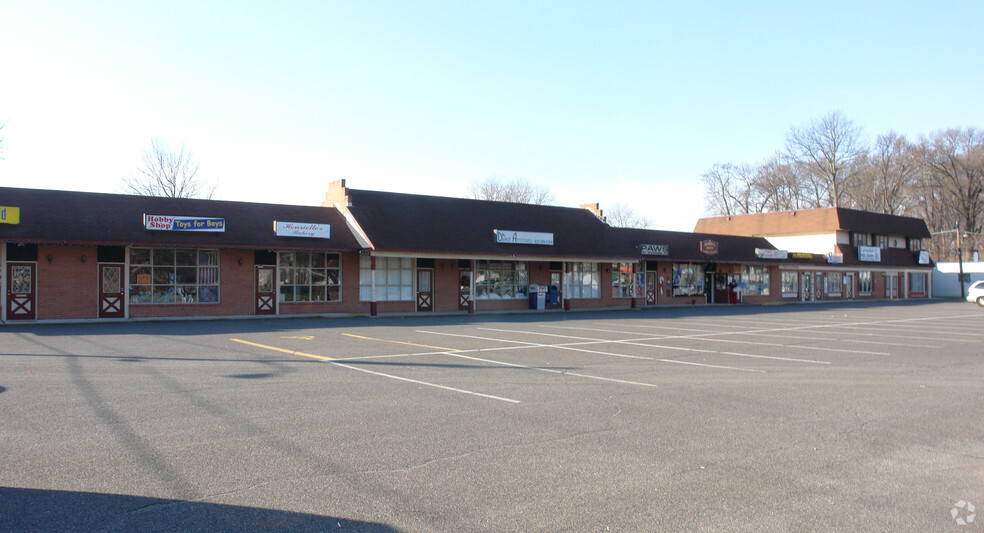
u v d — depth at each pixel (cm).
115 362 1402
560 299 3947
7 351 1577
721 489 610
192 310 2802
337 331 2270
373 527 514
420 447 742
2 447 723
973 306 4769
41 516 529
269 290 2983
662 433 817
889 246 6184
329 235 3102
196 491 590
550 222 4025
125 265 2662
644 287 4341
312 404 974
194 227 2761
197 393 1052
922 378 1295
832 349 1819
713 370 1382
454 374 1287
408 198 3609
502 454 717
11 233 2378
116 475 631
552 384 1177
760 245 5191
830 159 7306
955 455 732
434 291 3462
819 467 681
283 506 555
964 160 7438
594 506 563
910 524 530
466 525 520
